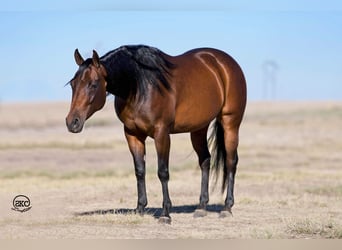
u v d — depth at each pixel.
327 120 63.69
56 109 106.06
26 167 28.30
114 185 20.38
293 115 73.81
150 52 13.09
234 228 13.09
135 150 13.72
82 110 12.22
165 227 13.05
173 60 13.81
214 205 16.73
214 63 14.82
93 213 14.82
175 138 44.56
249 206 16.11
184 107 13.64
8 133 52.22
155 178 22.84
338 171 25.98
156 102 12.94
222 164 15.22
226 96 14.87
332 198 17.62
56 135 48.69
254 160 30.94
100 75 12.42
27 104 125.56
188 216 14.59
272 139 44.47
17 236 12.19
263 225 13.42
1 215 14.69
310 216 14.37
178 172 25.66
